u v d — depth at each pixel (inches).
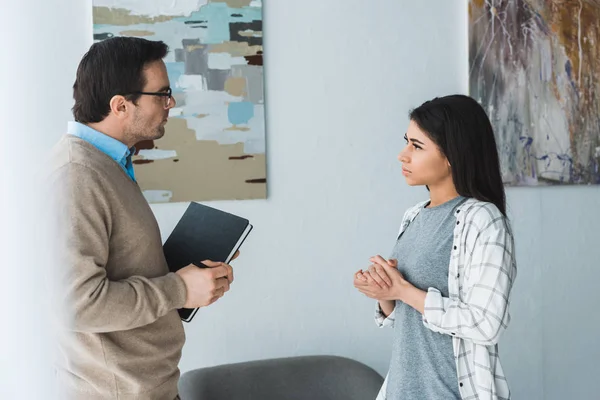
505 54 103.7
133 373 51.1
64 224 46.4
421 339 58.1
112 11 86.5
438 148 58.4
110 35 86.4
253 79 92.1
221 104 91.0
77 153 49.4
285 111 94.6
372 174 98.3
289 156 94.9
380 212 98.7
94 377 50.5
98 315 46.3
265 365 85.7
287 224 95.0
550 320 109.9
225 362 93.3
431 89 100.7
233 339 93.6
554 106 107.0
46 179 48.2
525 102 105.1
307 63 95.3
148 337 52.3
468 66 101.7
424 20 100.2
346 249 97.5
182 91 89.6
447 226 58.4
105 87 51.8
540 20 105.7
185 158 89.9
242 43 91.6
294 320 95.7
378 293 58.2
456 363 55.6
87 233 47.1
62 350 50.5
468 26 101.4
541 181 106.8
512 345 108.7
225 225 59.4
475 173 57.7
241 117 91.7
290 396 84.4
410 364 58.6
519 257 108.3
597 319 112.1
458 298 55.9
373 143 98.2
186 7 89.4
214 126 90.8
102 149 52.5
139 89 52.6
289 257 95.3
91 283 45.9
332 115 96.5
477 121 57.9
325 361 87.8
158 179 89.0
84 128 52.6
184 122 89.7
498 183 58.7
